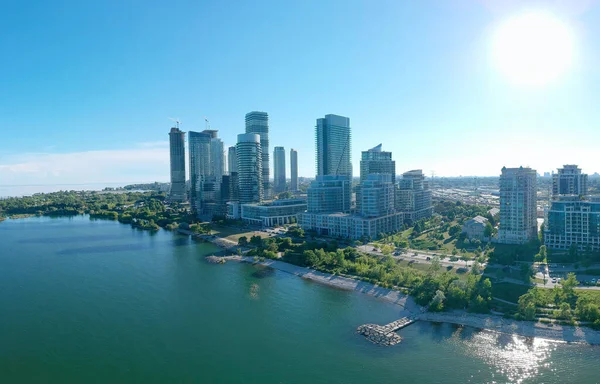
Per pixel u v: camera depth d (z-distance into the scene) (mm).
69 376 162875
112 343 190500
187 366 169250
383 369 163625
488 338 186500
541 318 198000
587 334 182625
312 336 194125
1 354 181125
